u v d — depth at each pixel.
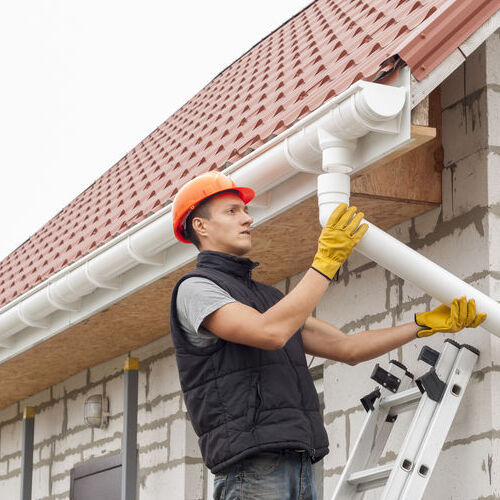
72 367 8.63
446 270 4.89
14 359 8.20
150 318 7.20
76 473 8.62
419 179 5.23
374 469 4.70
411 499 4.43
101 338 7.71
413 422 4.60
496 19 4.58
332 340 4.62
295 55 7.35
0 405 10.18
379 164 4.64
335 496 4.80
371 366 5.68
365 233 4.33
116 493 8.03
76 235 8.34
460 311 4.44
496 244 4.97
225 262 4.17
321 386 6.26
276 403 3.94
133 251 5.86
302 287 3.94
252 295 4.14
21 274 9.18
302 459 3.98
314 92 5.26
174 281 6.34
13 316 7.20
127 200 7.68
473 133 5.14
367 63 4.81
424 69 4.34
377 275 5.74
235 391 3.95
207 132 7.45
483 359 4.80
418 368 5.30
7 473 10.04
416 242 5.43
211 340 4.02
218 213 4.34
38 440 9.45
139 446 7.88
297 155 4.65
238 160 5.23
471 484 4.78
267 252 6.02
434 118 5.35
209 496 7.21
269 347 3.86
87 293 6.64
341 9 7.87
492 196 5.02
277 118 5.42
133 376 7.63
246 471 3.93
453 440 4.91
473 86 5.19
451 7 4.48
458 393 4.70
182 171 6.66
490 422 4.71
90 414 8.27
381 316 5.65
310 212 5.36
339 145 4.44
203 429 4.02
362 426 5.25
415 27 4.79
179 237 4.56
